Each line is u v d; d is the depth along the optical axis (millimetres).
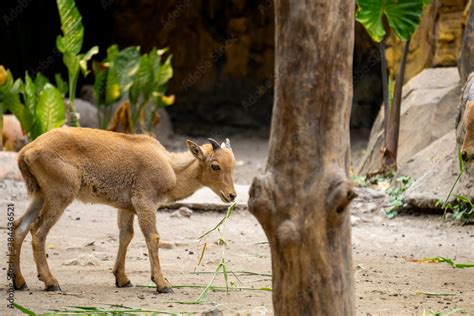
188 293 9742
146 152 10172
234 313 8320
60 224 14555
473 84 14789
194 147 10398
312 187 6770
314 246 6730
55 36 34031
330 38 6809
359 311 8719
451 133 17688
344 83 6910
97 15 33938
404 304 9172
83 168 9891
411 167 17297
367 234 14406
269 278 10820
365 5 16391
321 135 6848
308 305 6750
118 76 22203
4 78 18359
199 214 15906
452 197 14844
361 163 21719
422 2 16328
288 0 6809
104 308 8602
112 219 15273
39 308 8617
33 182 9891
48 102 18594
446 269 11664
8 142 20203
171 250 12891
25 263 11539
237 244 13531
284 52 6871
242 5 33656
